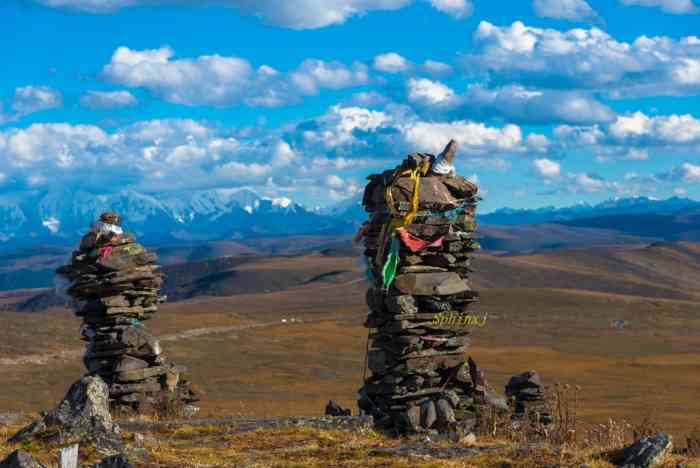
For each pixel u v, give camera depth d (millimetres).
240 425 20391
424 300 22234
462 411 21609
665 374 127000
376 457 16922
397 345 21953
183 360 135500
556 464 15391
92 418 18688
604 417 75938
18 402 80750
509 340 186500
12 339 130125
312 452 17578
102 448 17438
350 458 16875
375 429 21047
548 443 17984
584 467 15039
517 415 23406
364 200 24094
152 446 18078
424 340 21953
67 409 18938
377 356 22422
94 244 27344
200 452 17656
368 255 23641
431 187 22781
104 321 26984
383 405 22172
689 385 113625
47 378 102938
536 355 151250
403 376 21812
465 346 22469
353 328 199625
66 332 145125
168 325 187125
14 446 17891
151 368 26750
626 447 15812
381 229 22875
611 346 182250
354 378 118500
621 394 102125
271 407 72312
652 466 14891
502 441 19375
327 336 179125
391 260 22172
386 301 22172
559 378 120750
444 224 22688
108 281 26781
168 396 26828
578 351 171125
